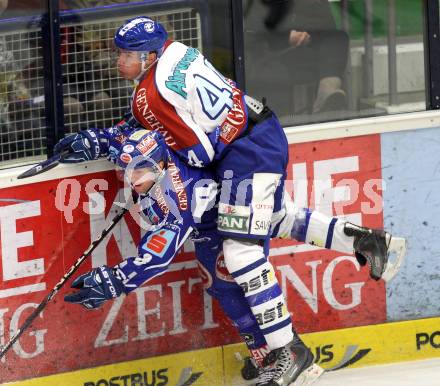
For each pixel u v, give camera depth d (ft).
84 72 47.21
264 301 45.93
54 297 46.91
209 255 47.06
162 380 49.24
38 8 45.96
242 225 45.09
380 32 50.49
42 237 46.34
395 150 50.65
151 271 43.68
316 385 49.52
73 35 46.70
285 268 50.24
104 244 47.55
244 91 49.55
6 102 46.24
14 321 46.37
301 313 50.80
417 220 51.44
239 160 44.83
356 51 50.49
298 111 50.52
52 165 45.50
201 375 49.83
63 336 47.39
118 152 44.55
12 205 45.52
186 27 48.34
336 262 50.72
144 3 47.50
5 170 45.80
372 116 51.21
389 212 51.16
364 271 51.08
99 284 43.19
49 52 46.50
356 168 50.42
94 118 47.83
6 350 44.24
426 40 50.98
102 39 47.19
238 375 50.31
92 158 45.68
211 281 47.47
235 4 48.47
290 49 49.75
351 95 50.85
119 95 47.96
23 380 46.93
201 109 43.80
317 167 49.96
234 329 50.08
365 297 51.34
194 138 43.80
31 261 46.24
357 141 50.16
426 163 51.06
